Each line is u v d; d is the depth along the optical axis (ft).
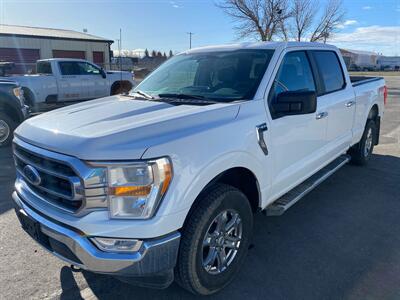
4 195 16.43
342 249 11.53
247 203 9.81
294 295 9.33
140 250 7.47
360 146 19.13
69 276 10.20
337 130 15.08
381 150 23.99
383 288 9.55
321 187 17.04
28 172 8.55
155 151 7.41
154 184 7.37
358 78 20.71
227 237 9.43
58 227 7.79
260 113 10.11
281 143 10.93
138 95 12.12
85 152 7.27
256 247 11.66
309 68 13.21
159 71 13.73
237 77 11.23
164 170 7.45
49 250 8.39
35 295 9.39
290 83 11.87
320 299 9.17
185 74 12.48
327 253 11.29
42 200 8.41
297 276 10.12
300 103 9.82
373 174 18.86
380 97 20.40
